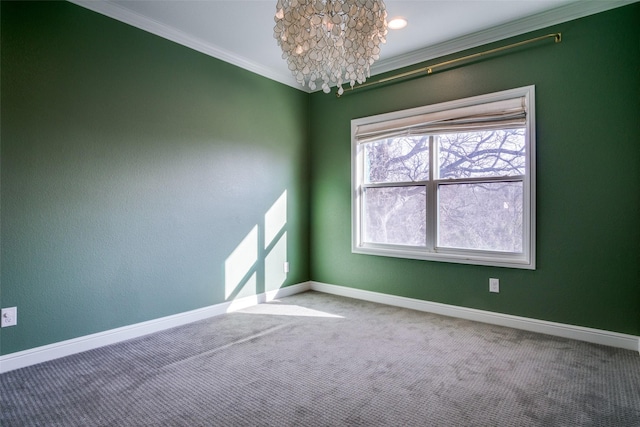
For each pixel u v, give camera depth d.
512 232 3.12
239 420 1.77
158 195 3.03
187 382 2.14
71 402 1.93
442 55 3.40
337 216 4.25
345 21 1.92
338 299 4.04
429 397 1.96
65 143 2.52
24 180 2.36
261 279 3.91
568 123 2.79
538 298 2.95
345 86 4.13
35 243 2.40
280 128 4.11
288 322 3.24
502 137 3.14
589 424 1.71
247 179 3.75
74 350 2.57
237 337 2.88
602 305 2.68
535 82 2.92
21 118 2.34
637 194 2.55
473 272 3.28
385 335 2.91
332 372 2.27
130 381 2.16
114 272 2.78
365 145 4.05
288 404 1.91
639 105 2.53
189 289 3.25
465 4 2.68
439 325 3.14
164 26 3.00
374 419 1.77
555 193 2.85
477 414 1.80
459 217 3.39
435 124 3.42
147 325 2.96
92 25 2.64
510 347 2.64
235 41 3.29
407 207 3.72
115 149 2.77
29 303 2.38
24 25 2.34
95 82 2.66
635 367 2.29
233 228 3.62
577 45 2.74
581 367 2.30
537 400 1.92
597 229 2.69
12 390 2.05
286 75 4.10
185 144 3.21
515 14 2.83
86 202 2.63
